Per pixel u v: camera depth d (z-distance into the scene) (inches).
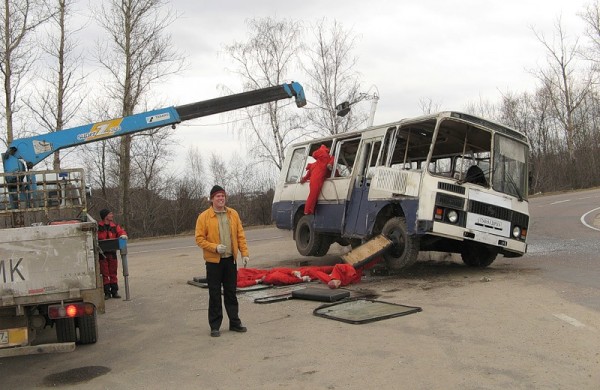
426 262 510.3
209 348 249.9
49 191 279.1
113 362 237.9
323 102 1478.8
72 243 223.0
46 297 220.2
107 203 1360.7
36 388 207.9
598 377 185.3
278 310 321.7
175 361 233.3
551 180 2055.9
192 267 564.4
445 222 390.6
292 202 580.1
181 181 1466.5
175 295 402.3
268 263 557.3
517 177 434.3
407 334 248.4
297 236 570.6
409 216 401.4
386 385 187.0
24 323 220.8
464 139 446.0
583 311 273.3
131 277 517.0
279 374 206.1
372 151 467.5
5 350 206.8
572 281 358.0
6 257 216.8
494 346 223.9
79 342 269.0
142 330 297.0
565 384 180.1
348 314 292.5
